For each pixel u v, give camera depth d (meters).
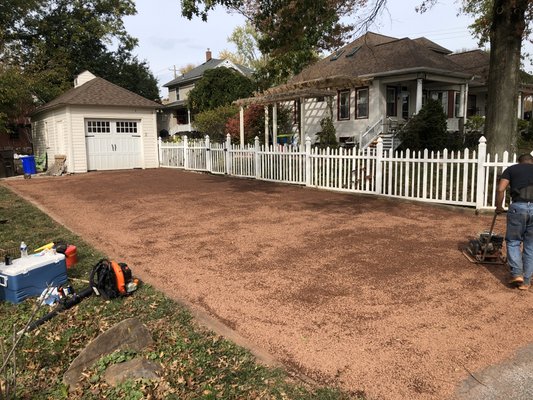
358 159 11.11
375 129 20.19
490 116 10.49
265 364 3.45
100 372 3.30
